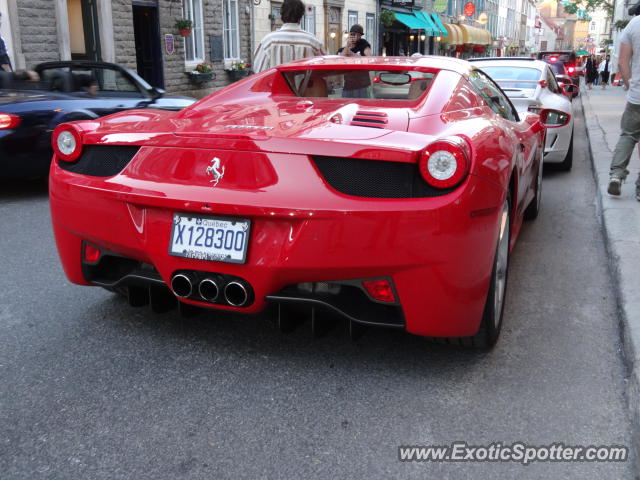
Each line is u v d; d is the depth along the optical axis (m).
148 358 2.63
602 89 28.47
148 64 14.84
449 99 2.85
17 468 1.92
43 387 2.38
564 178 7.36
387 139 2.25
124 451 2.01
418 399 2.34
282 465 1.96
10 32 10.92
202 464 1.96
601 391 2.43
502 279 2.76
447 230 2.16
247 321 2.99
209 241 2.33
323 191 2.21
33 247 4.19
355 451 2.04
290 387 2.41
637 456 1.99
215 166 2.32
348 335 2.85
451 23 40.69
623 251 3.85
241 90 3.27
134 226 2.47
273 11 19.39
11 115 5.52
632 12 5.30
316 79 3.28
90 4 12.90
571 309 3.29
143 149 2.47
